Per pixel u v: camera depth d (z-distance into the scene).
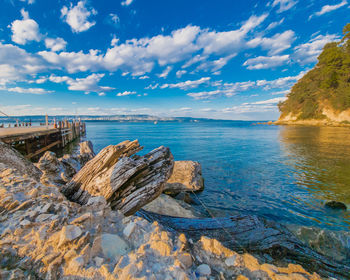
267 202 9.10
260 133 53.31
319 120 80.25
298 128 71.06
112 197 3.57
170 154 4.20
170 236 2.58
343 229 6.80
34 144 18.94
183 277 1.83
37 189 3.30
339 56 73.12
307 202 9.06
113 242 2.31
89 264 1.95
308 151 23.36
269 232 4.80
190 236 4.67
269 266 2.36
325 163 17.00
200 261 2.36
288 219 7.50
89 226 2.55
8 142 12.58
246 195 9.98
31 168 5.71
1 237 2.21
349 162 17.23
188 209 7.50
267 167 15.86
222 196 9.86
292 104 97.12
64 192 4.05
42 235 2.23
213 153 22.62
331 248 5.12
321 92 81.75
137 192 3.62
